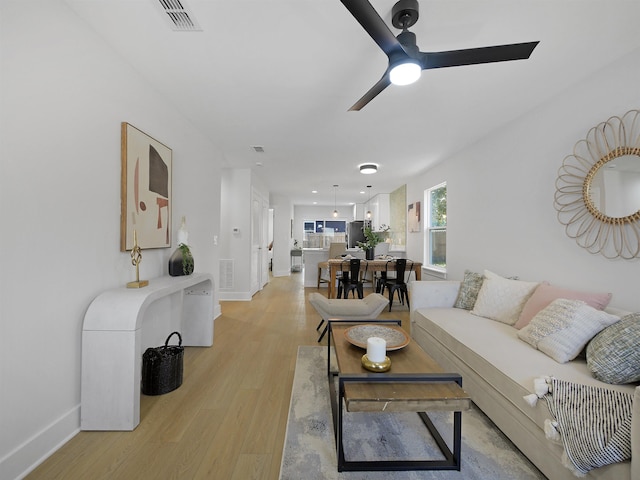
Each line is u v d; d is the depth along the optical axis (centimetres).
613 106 196
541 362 164
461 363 201
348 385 140
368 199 923
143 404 193
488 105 260
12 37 128
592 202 209
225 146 384
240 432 166
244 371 244
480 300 265
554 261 242
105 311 166
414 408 127
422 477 136
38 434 141
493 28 165
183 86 234
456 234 403
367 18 121
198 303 299
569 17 156
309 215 1180
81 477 133
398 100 252
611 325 157
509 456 149
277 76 218
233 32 171
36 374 139
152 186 231
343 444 158
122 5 152
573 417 117
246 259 523
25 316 134
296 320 396
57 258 150
